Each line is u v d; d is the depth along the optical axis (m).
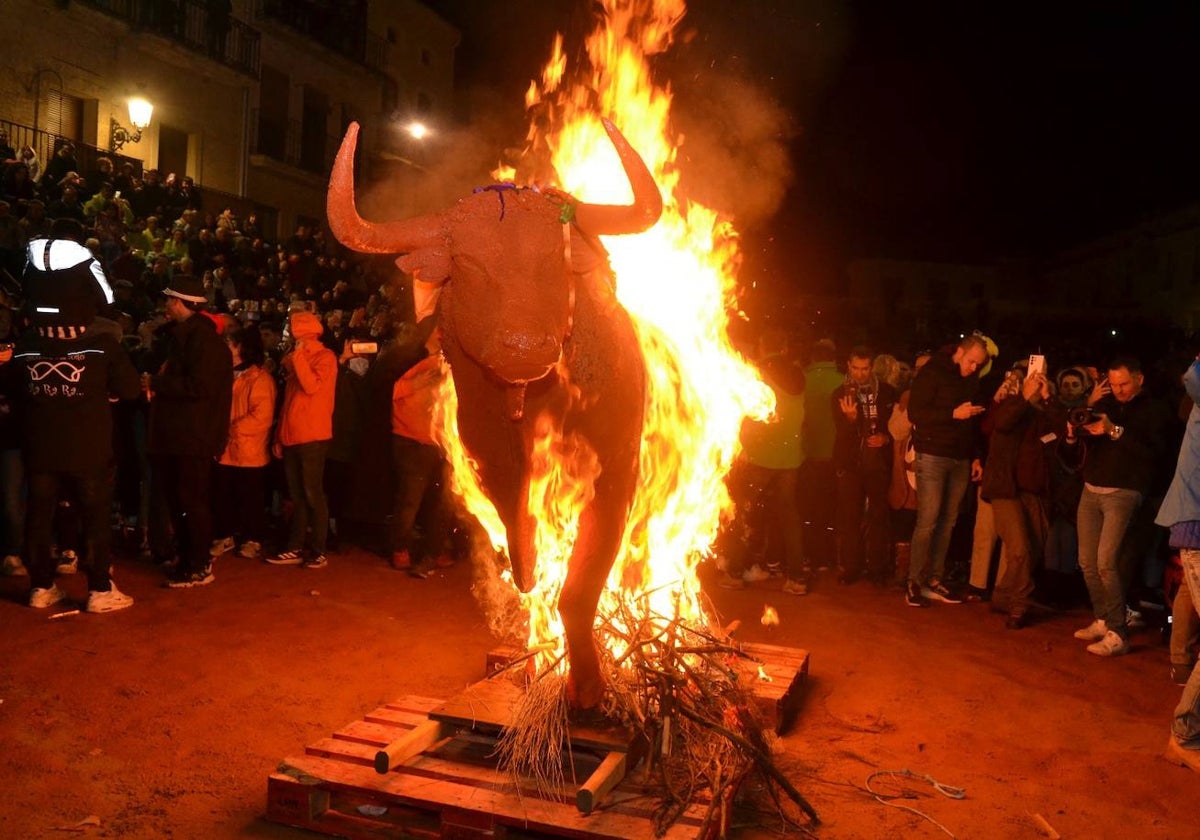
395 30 36.31
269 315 14.75
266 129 29.34
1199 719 5.07
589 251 3.79
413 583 8.47
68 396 6.86
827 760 5.07
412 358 8.55
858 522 9.18
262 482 9.23
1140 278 43.69
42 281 6.76
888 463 9.10
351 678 6.05
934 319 41.06
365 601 7.82
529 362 3.47
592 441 3.95
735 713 4.54
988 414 8.62
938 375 8.26
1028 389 7.73
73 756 4.79
